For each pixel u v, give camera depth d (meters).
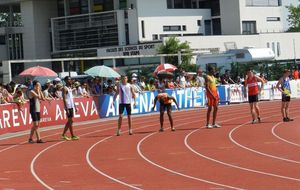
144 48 59.34
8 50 71.19
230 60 45.41
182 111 33.09
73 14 69.00
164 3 64.94
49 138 21.50
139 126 24.95
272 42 65.75
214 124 22.67
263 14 69.56
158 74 33.75
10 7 73.56
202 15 67.88
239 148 16.44
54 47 68.50
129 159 15.24
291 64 45.12
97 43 65.38
